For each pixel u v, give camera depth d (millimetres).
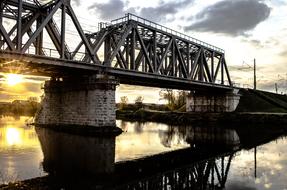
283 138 42812
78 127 43562
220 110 78000
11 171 20344
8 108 144750
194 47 70875
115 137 40625
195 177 20281
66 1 40656
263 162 25188
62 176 19562
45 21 37812
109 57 46031
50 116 50625
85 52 46750
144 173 21391
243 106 79938
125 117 100125
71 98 46281
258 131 52812
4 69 42531
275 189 16594
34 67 40781
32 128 49031
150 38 57781
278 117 63438
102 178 19562
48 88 50875
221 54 80375
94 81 42750
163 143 37531
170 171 22188
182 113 81875
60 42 40750
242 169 22375
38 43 41219
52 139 36031
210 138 43188
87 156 26516
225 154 29625
